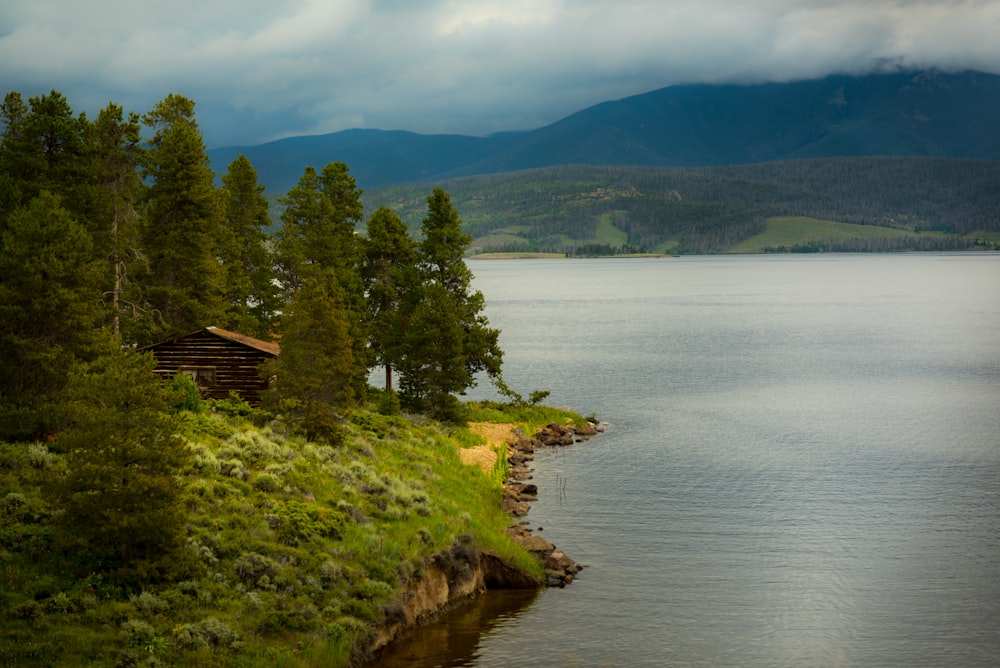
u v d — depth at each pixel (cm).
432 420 6494
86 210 5416
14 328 3788
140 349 5450
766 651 3297
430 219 7212
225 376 5419
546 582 3947
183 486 3247
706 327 17662
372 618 3219
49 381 3853
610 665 3161
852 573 4100
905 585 3956
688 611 3656
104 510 2877
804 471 6016
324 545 3531
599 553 4353
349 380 5366
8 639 2553
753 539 4566
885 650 3319
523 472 5938
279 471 4088
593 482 5706
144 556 3014
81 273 3959
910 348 13775
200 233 6131
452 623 3491
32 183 5188
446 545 3888
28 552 2933
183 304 5959
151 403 3003
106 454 2909
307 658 2886
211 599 2970
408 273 7062
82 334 3919
